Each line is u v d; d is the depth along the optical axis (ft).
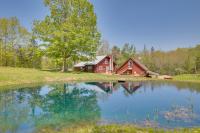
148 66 199.11
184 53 264.52
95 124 38.60
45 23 146.51
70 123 39.63
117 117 44.83
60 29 142.20
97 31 154.20
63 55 144.87
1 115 46.37
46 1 146.41
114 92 87.10
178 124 38.99
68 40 141.49
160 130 34.14
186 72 184.55
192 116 45.78
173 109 54.03
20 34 174.40
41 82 104.47
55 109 53.98
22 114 47.67
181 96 77.51
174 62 220.43
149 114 47.96
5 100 64.49
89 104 61.62
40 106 57.52
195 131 33.27
